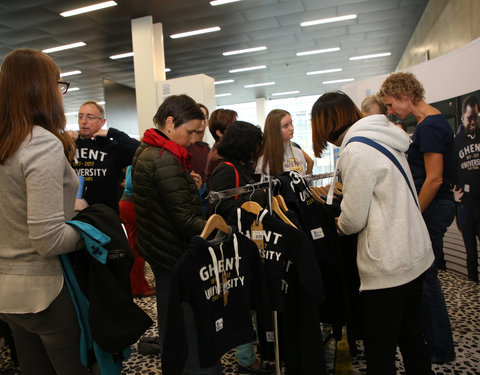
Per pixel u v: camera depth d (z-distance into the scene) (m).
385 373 1.24
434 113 1.74
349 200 1.23
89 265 1.13
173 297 0.99
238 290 1.17
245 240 1.19
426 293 1.85
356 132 1.27
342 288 1.44
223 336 1.13
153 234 1.41
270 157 2.36
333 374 1.73
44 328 1.05
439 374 1.76
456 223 3.15
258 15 6.26
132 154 2.44
